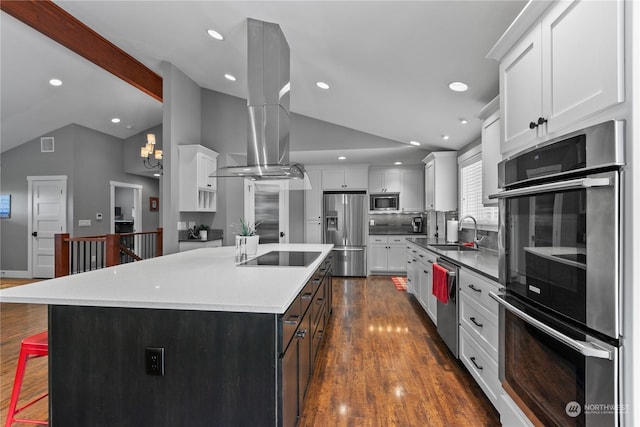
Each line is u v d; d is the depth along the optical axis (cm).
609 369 98
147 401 139
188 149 450
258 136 279
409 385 230
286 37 275
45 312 407
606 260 99
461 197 452
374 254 655
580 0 114
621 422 95
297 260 256
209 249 342
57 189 623
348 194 644
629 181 94
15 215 639
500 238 171
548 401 128
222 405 136
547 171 127
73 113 592
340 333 333
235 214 546
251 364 134
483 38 202
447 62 240
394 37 227
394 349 292
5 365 261
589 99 109
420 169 662
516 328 154
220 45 346
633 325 93
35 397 214
